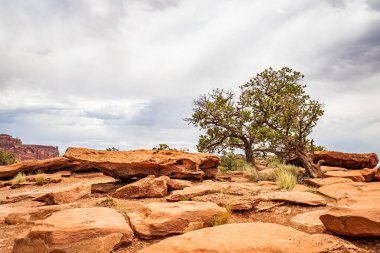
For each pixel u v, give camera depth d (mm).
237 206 7949
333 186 11273
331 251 4281
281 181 12055
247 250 4109
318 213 7398
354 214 5258
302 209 8133
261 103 25109
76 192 11016
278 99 20016
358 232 5152
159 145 22859
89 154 13430
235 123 25062
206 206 7055
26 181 16922
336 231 5520
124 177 12984
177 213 6367
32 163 19234
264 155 24219
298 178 15484
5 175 18594
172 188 11484
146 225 6055
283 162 22422
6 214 8633
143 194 10469
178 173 13289
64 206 9000
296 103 17984
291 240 4457
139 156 13555
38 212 8453
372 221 5035
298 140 16766
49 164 19438
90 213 6332
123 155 13648
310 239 4566
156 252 4352
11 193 14031
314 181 13234
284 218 7375
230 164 25125
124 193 10625
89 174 19531
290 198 8688
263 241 4367
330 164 20391
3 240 6457
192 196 9609
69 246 4773
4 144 97938
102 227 5293
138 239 5820
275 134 17953
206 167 15141
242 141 27234
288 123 17094
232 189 10109
